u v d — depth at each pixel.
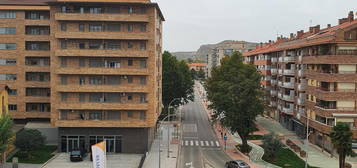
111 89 54.59
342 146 41.66
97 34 53.91
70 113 55.81
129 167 48.50
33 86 65.12
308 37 70.44
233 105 56.41
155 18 55.62
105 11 55.47
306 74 66.44
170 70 87.81
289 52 78.00
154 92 55.78
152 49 55.09
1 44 64.44
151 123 55.50
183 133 75.06
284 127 80.88
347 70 56.03
